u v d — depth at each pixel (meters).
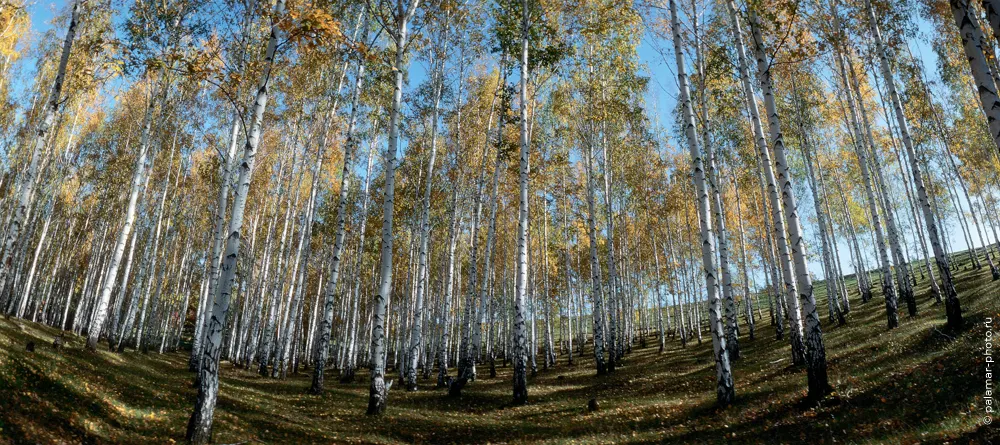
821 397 9.16
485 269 21.00
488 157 25.06
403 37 13.78
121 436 7.58
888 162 31.30
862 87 25.33
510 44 16.66
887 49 16.59
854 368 12.16
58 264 40.22
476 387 19.75
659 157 28.03
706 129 17.23
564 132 23.77
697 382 15.40
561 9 16.50
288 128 26.62
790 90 22.47
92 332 16.25
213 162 25.47
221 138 25.27
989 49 8.19
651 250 38.28
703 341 29.81
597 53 19.69
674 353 26.31
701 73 16.89
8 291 36.78
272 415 11.42
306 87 22.23
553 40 17.11
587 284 41.97
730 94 17.56
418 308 19.69
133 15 14.70
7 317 22.53
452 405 15.02
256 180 29.38
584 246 37.78
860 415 8.01
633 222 35.22
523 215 14.95
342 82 23.88
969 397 7.20
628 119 20.45
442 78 20.73
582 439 9.92
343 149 28.98
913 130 25.62
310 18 8.98
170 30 14.75
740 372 15.95
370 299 43.47
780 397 10.38
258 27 14.71
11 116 27.81
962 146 28.61
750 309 26.81
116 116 29.55
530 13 16.12
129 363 17.27
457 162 22.78
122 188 31.28
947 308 12.77
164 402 11.03
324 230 29.70
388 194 13.17
